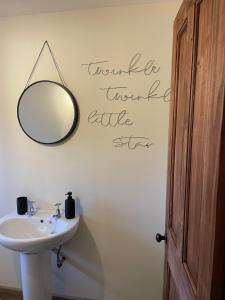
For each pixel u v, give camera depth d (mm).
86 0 1660
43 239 1582
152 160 1831
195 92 885
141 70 1765
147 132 1812
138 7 1715
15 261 2178
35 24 1869
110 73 1808
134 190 1886
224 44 598
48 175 2004
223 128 605
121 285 2006
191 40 919
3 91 1987
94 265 2027
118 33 1761
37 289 1825
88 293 2078
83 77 1850
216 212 629
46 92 1888
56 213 1979
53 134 1913
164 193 1847
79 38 1817
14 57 1933
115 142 1864
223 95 600
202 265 733
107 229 1965
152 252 1920
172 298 1234
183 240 993
